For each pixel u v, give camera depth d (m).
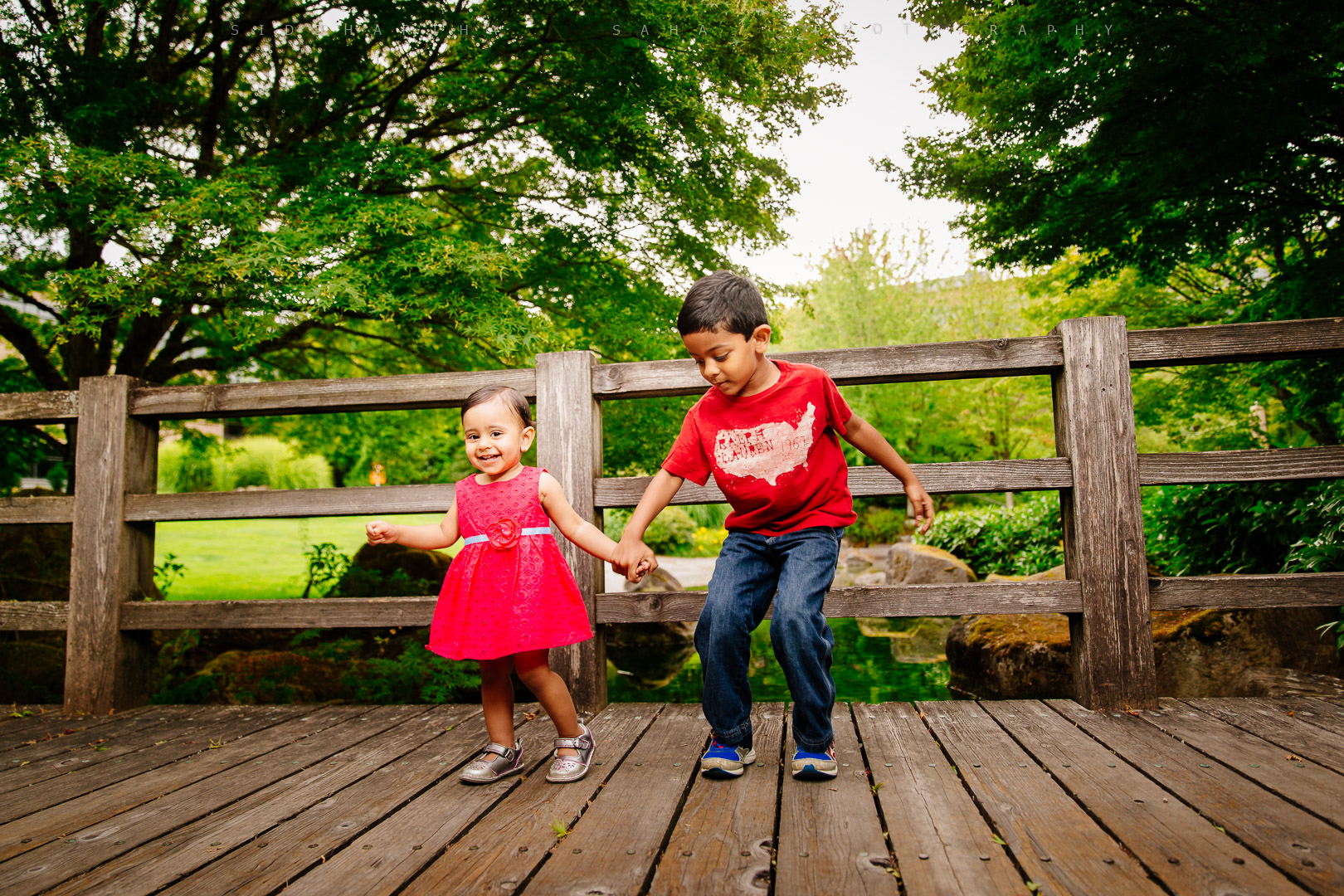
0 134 4.88
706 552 16.31
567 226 6.32
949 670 5.33
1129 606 2.74
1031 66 5.70
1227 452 2.78
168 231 4.36
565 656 2.91
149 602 3.25
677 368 3.06
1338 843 1.55
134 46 5.68
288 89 6.13
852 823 1.73
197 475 20.52
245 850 1.68
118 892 1.48
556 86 5.74
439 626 2.12
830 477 2.12
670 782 2.06
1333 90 4.77
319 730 2.78
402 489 3.21
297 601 3.21
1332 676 3.31
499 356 5.25
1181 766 2.06
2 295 6.02
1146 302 8.20
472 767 2.10
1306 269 5.50
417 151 5.18
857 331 16.38
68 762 2.44
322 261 4.55
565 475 3.06
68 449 6.08
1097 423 2.81
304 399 3.29
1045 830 1.66
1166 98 5.07
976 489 2.86
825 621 2.10
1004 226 6.57
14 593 5.54
